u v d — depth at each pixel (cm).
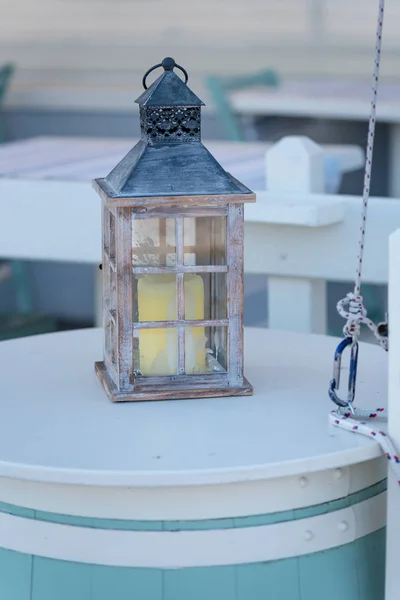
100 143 308
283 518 151
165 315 166
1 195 235
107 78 521
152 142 161
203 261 169
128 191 158
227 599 150
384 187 394
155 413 162
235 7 549
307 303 223
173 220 164
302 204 212
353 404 164
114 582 149
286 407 163
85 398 167
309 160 223
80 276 445
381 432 152
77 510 149
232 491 149
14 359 184
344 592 155
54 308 450
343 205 214
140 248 164
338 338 194
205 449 150
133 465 146
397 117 358
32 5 524
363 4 540
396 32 539
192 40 546
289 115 391
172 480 144
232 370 167
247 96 386
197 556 149
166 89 161
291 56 553
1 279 420
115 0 524
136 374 167
